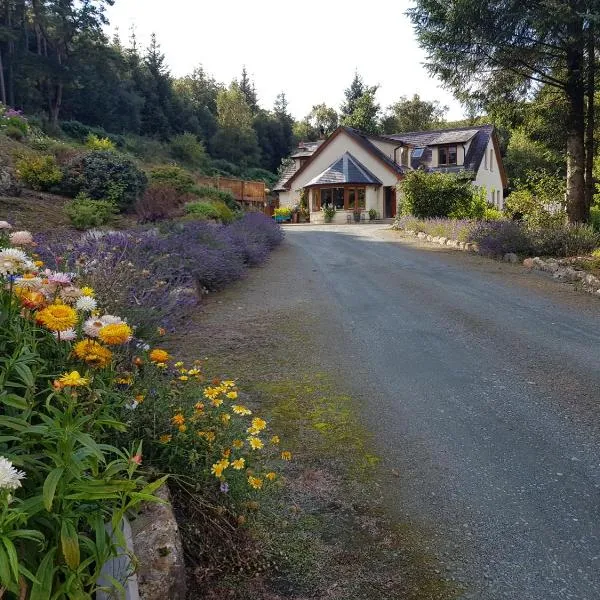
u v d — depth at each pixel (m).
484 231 14.87
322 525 2.94
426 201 21.69
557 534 2.86
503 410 4.43
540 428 4.10
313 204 35.44
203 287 9.09
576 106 14.67
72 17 40.00
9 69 37.41
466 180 22.02
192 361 5.46
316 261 13.64
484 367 5.48
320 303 8.51
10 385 1.95
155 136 48.97
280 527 2.85
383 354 5.91
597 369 5.34
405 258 13.86
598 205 18.84
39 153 16.38
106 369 2.43
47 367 2.26
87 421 1.97
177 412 2.65
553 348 6.05
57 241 7.38
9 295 2.24
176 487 2.53
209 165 49.81
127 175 14.88
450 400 4.65
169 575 2.00
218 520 2.56
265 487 2.78
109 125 44.81
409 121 64.81
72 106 43.19
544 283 10.08
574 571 2.58
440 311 7.89
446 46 14.71
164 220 13.16
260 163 61.19
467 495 3.23
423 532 2.89
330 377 5.17
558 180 18.03
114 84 46.12
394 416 4.33
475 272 11.42
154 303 5.43
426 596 2.43
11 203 12.23
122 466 1.86
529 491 3.27
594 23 11.72
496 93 15.68
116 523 1.66
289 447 3.79
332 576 2.55
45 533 1.65
